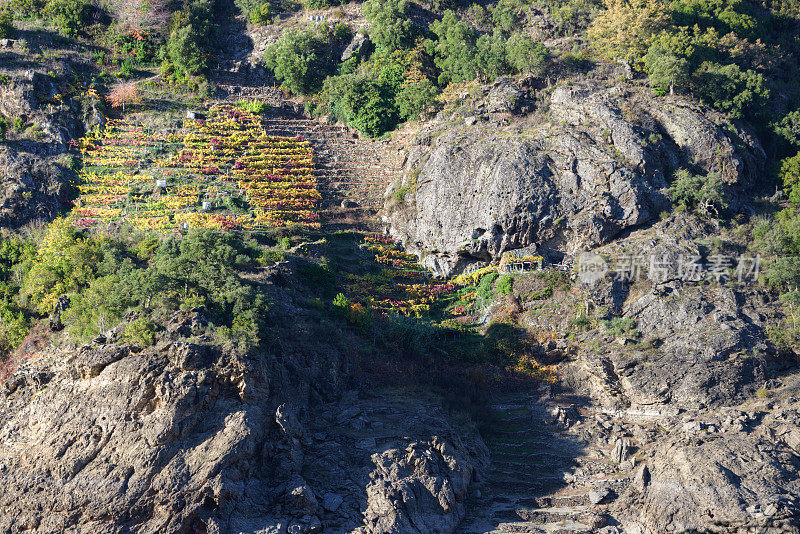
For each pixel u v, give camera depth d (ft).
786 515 120.16
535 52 225.15
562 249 195.42
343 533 119.14
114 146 213.46
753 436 142.51
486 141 211.82
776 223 190.70
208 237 164.66
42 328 149.59
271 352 143.74
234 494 117.19
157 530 113.80
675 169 202.90
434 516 128.26
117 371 127.54
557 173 199.11
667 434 150.51
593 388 167.53
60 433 124.57
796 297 169.48
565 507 136.87
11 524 117.39
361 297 184.55
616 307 178.40
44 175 194.49
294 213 207.10
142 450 119.96
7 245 172.04
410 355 171.12
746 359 160.76
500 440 153.89
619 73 226.17
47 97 215.92
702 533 124.98
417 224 212.23
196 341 131.75
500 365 173.88
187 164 211.41
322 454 131.23
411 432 140.46
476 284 196.54
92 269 159.63
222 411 126.31
